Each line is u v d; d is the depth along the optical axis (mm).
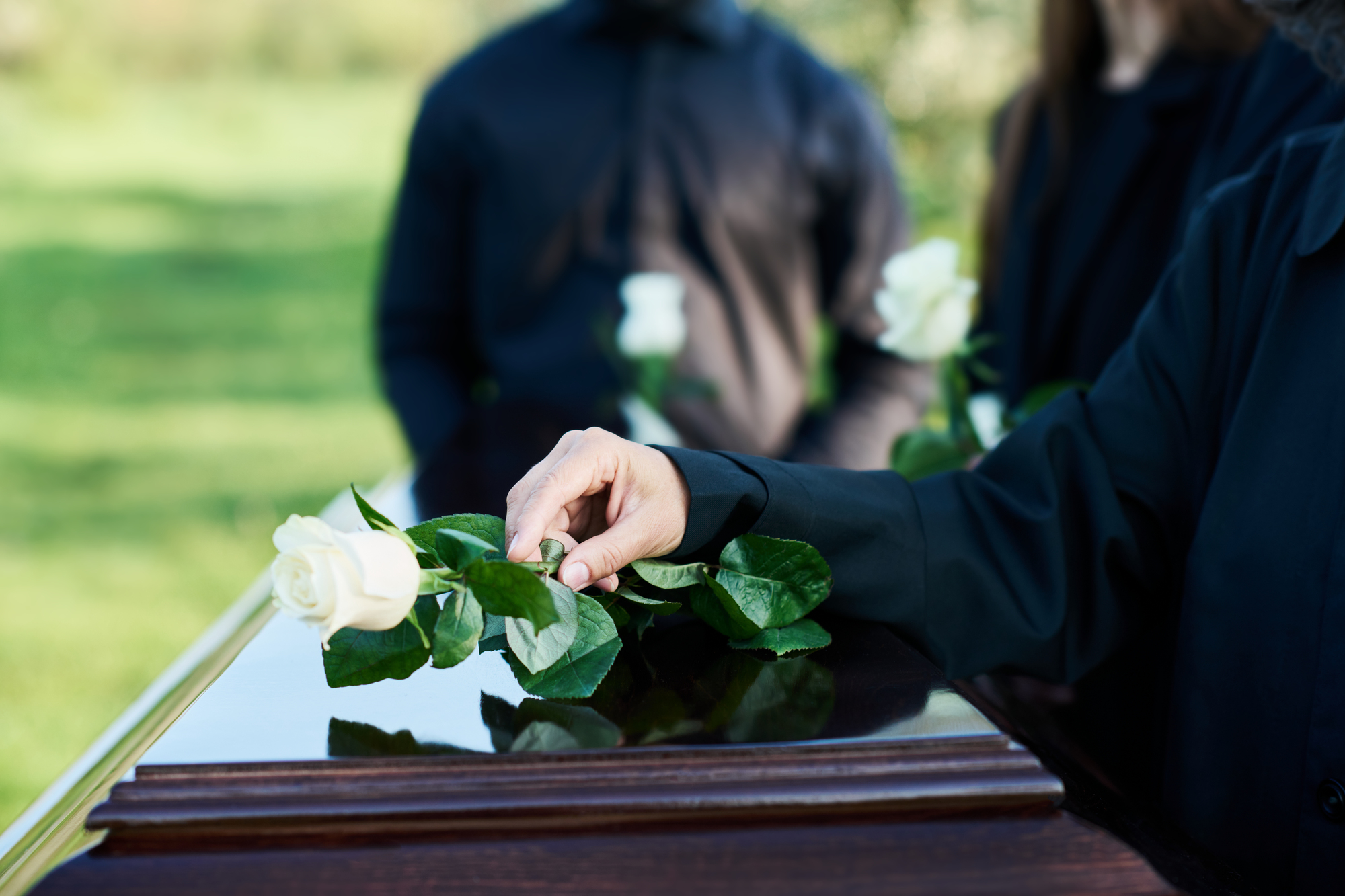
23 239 10062
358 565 876
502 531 971
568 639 932
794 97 2352
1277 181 1076
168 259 9766
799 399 2408
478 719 896
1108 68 1626
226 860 814
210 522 5133
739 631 991
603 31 2303
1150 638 1156
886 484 1071
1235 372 1068
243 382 7215
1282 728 1015
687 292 2293
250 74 14547
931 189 6719
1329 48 1077
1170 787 1062
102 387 7078
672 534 1002
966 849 825
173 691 1119
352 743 871
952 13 6680
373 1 14500
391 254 2428
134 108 13867
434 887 802
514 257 2311
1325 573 1000
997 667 1069
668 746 863
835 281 2406
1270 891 1016
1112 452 1088
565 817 832
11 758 3129
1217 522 1042
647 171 2283
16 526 5066
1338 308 1018
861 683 939
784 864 814
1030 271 1650
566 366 2277
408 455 2320
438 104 2346
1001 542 1070
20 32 13523
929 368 2328
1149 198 1519
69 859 818
